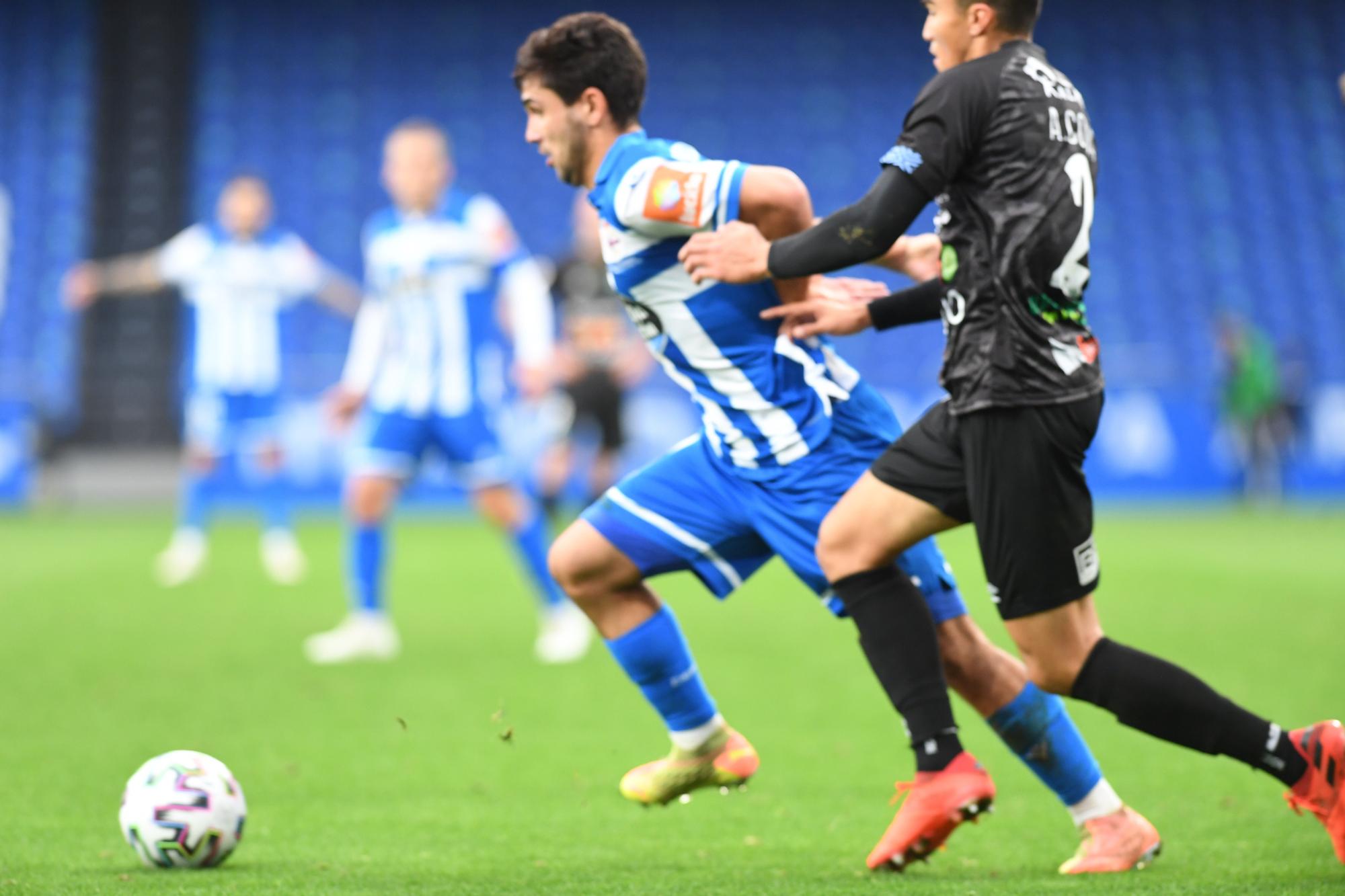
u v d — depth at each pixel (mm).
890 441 12727
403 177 25766
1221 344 66938
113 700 21188
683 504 12938
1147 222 81688
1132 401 66625
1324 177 83938
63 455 66062
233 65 82688
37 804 14633
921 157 10680
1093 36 88875
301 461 63125
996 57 10969
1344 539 48719
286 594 35312
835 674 23891
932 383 63656
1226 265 80188
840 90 86125
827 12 89062
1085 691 11273
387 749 17812
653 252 12422
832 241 10938
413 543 50312
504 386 57969
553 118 12766
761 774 16453
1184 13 89688
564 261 41625
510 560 44156
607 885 11414
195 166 78188
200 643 27297
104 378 71625
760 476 12617
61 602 33344
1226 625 28641
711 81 86125
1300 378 67938
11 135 77938
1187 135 85188
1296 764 11000
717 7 88938
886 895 10977
